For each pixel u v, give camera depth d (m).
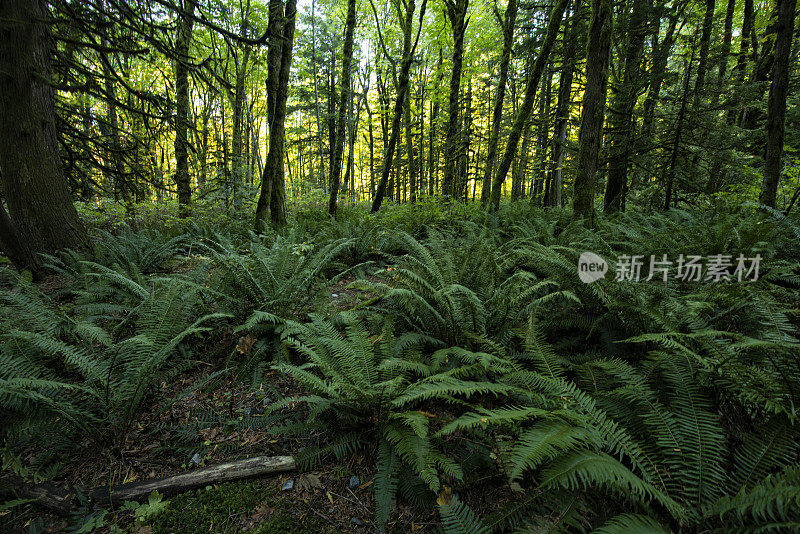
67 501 2.02
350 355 2.58
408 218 8.43
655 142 8.71
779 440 1.78
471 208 8.94
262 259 4.04
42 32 5.04
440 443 2.27
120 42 5.45
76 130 6.17
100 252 5.50
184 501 2.07
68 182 6.64
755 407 2.07
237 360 3.37
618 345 3.01
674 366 2.25
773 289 3.15
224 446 2.46
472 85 18.47
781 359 2.08
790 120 8.91
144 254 5.98
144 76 10.18
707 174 9.09
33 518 1.95
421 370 2.49
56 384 2.09
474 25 14.09
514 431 2.08
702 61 7.72
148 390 2.82
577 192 6.62
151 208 9.54
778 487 1.42
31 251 5.18
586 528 1.69
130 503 2.04
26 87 4.91
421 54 17.11
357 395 2.27
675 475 1.81
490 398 2.61
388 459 2.10
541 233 6.01
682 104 8.10
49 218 5.27
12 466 2.15
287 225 8.91
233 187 9.33
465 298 3.46
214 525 1.93
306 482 2.18
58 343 2.50
